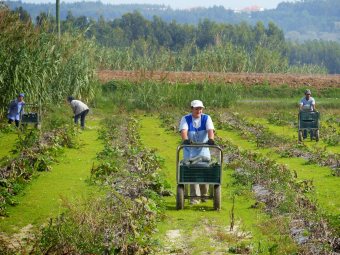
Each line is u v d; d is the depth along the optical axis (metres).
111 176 18.12
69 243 11.36
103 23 150.50
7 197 15.77
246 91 51.94
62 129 28.16
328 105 45.94
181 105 44.00
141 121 37.72
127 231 12.18
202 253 12.16
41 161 20.12
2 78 30.84
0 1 31.98
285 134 32.16
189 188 17.81
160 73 53.34
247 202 16.27
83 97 39.78
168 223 14.24
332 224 13.20
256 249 12.23
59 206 15.34
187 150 16.11
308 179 19.45
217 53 66.00
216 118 37.81
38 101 32.91
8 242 12.42
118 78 49.53
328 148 27.44
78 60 38.88
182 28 170.25
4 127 29.28
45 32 34.09
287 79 54.22
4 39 31.08
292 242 12.53
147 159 20.64
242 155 22.59
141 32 171.12
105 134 28.84
